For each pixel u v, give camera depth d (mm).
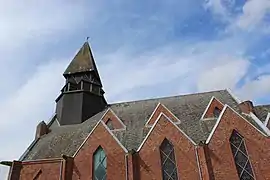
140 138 30859
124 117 36188
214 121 31359
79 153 29297
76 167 28500
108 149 28812
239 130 27500
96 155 29078
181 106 36156
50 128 36938
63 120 37281
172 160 27391
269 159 25609
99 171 28078
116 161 27922
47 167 29078
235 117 28250
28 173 29125
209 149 26750
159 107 34188
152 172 26734
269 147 26094
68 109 38000
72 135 34125
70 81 40469
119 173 27219
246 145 26766
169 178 26500
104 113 37031
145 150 28016
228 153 26359
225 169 25578
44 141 34250
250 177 25359
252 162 25797
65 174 27859
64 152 31125
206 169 25391
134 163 27125
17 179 28938
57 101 40438
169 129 28781
